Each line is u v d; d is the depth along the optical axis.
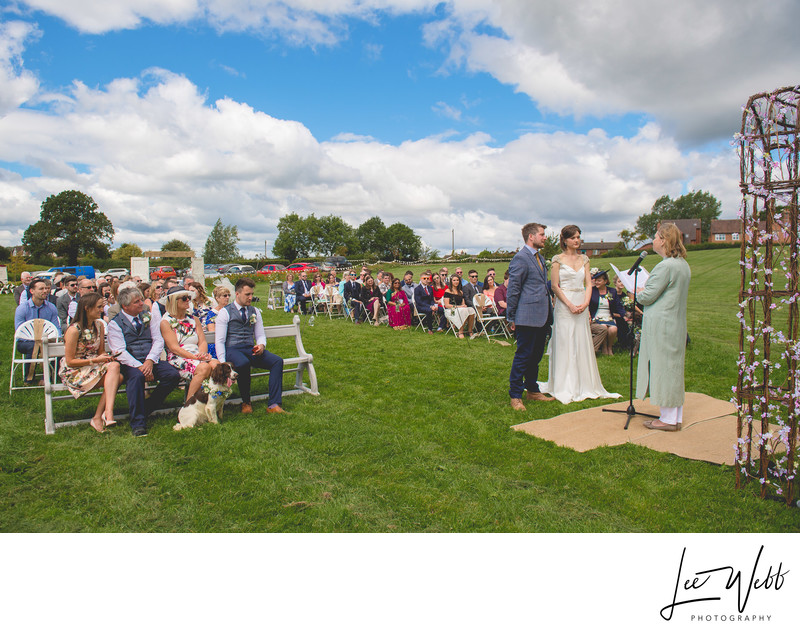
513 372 5.72
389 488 3.68
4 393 6.36
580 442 4.57
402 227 108.62
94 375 5.00
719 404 5.72
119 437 4.77
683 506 3.40
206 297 7.50
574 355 6.14
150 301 7.80
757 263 3.45
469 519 3.26
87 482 3.81
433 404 5.82
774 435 3.74
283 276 40.28
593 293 8.66
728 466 4.00
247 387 5.71
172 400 6.07
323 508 3.39
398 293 12.55
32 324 6.94
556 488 3.67
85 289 8.69
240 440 4.63
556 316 6.20
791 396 3.33
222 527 3.20
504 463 4.12
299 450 4.41
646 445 4.47
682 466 4.03
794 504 3.41
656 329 4.71
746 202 3.44
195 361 5.51
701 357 8.30
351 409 5.63
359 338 10.84
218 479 3.85
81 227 74.25
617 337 8.90
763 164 3.31
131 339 5.16
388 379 7.00
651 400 4.79
